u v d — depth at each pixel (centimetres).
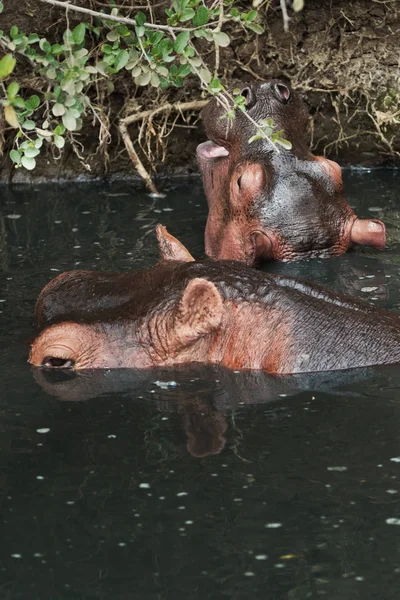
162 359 1161
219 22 1305
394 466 922
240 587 752
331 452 952
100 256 1653
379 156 2331
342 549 796
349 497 872
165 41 1321
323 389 1091
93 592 752
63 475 927
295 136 1680
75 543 817
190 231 1819
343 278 1504
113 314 1191
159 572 773
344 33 2291
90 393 1102
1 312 1382
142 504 873
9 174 2261
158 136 2225
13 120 892
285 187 1625
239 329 1155
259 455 952
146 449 971
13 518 857
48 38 2170
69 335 1169
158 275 1213
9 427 1028
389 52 2288
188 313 1131
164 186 2214
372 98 2291
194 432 1002
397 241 1703
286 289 1173
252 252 1593
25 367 1180
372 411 1035
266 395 1081
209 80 1315
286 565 780
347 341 1149
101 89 2236
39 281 1522
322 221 1620
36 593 754
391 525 828
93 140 2278
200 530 829
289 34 2286
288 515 848
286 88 1697
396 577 761
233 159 1677
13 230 1850
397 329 1180
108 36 1403
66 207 2023
